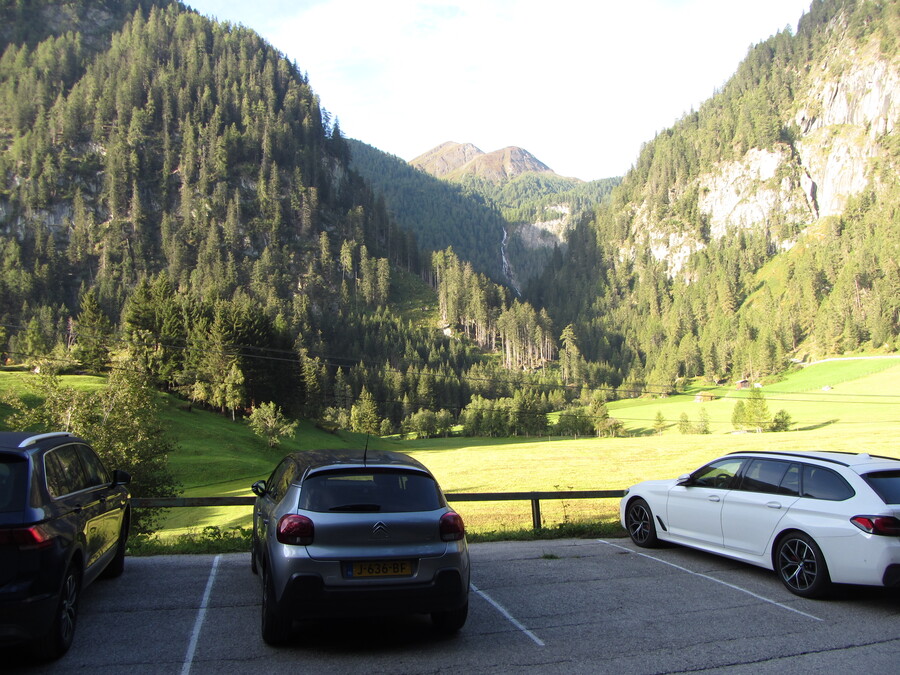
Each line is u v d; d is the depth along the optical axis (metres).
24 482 5.20
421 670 5.23
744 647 5.83
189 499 11.74
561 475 56.78
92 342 84.50
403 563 5.66
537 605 7.19
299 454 7.10
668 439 93.25
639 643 5.93
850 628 6.40
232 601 7.20
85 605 7.00
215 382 90.19
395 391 150.25
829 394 131.62
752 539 8.30
